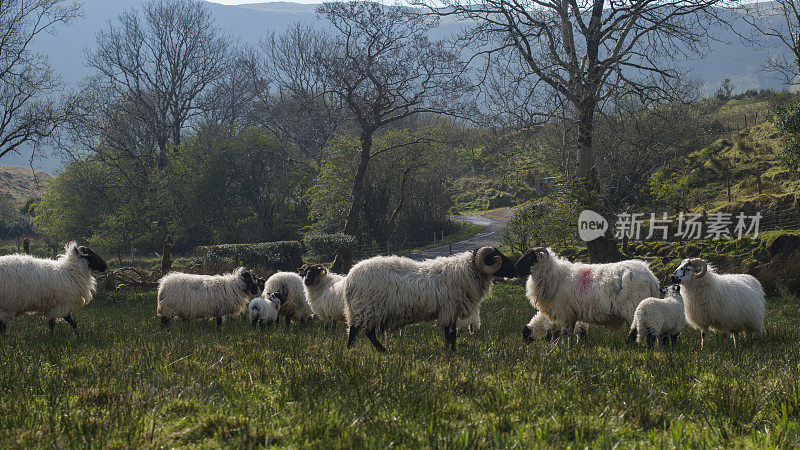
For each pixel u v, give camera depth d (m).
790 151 24.19
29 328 11.67
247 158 46.84
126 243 45.09
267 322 12.75
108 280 21.09
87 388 6.00
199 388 5.97
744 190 31.30
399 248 41.50
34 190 86.75
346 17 31.72
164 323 12.68
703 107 42.78
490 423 5.00
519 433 4.72
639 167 34.84
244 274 13.13
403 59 31.64
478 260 8.77
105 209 47.06
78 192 46.94
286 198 48.16
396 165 40.84
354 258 36.22
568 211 23.94
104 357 7.75
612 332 11.30
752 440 4.51
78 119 30.88
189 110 52.03
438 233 46.56
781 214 23.62
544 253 10.19
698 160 39.75
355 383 6.06
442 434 4.56
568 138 31.02
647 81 24.09
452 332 9.08
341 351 7.87
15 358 7.70
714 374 6.61
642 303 8.76
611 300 9.70
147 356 7.82
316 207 42.41
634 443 4.48
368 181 40.25
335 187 40.78
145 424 4.97
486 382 6.36
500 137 26.67
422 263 9.20
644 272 9.69
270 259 28.95
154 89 50.59
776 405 5.16
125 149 46.69
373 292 8.80
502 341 9.93
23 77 28.92
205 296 12.68
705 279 9.66
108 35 49.75
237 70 55.97
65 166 46.84
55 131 31.28
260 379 6.56
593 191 23.48
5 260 10.35
